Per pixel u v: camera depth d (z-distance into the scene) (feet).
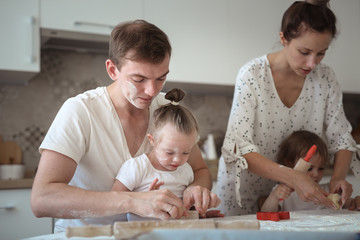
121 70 3.16
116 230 2.09
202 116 9.62
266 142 4.89
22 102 8.00
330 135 5.03
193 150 4.14
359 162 4.89
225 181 5.07
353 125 10.97
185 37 8.48
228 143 4.38
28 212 6.29
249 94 4.54
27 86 8.05
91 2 7.63
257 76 4.64
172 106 3.79
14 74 7.35
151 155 3.76
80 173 3.58
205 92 9.70
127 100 3.53
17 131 7.92
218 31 8.80
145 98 3.23
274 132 4.89
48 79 8.21
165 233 1.75
